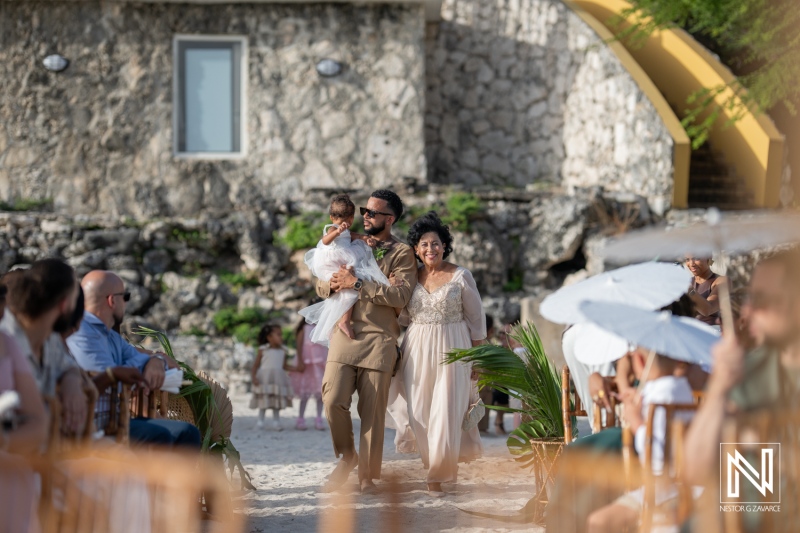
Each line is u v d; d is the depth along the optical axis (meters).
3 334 6.40
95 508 6.90
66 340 8.53
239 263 27.62
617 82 28.98
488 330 18.22
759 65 32.44
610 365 8.55
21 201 29.00
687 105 30.70
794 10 22.78
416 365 11.47
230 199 29.45
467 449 11.98
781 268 6.29
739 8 23.42
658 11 24.77
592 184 30.06
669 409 6.27
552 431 9.73
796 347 6.22
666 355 6.56
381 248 11.84
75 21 29.08
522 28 32.41
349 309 11.48
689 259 11.10
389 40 29.77
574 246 27.11
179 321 26.48
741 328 7.26
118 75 29.22
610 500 6.86
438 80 32.78
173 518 7.42
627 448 6.58
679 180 27.70
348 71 29.75
